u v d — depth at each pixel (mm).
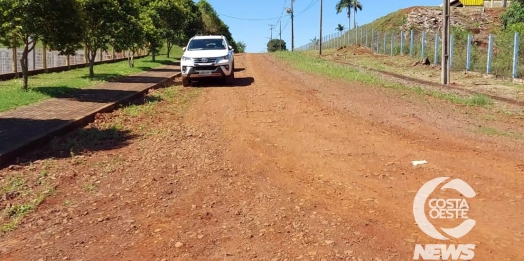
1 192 5414
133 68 24344
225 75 16047
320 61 29672
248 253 3916
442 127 8922
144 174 6129
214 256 3883
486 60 21734
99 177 6027
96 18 18094
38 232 4434
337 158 6820
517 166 6262
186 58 16125
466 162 6457
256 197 5246
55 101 11656
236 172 6199
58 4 12570
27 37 13141
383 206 4934
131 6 19656
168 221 4621
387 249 3951
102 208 4992
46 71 21297
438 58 27375
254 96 13227
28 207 4996
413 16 49188
